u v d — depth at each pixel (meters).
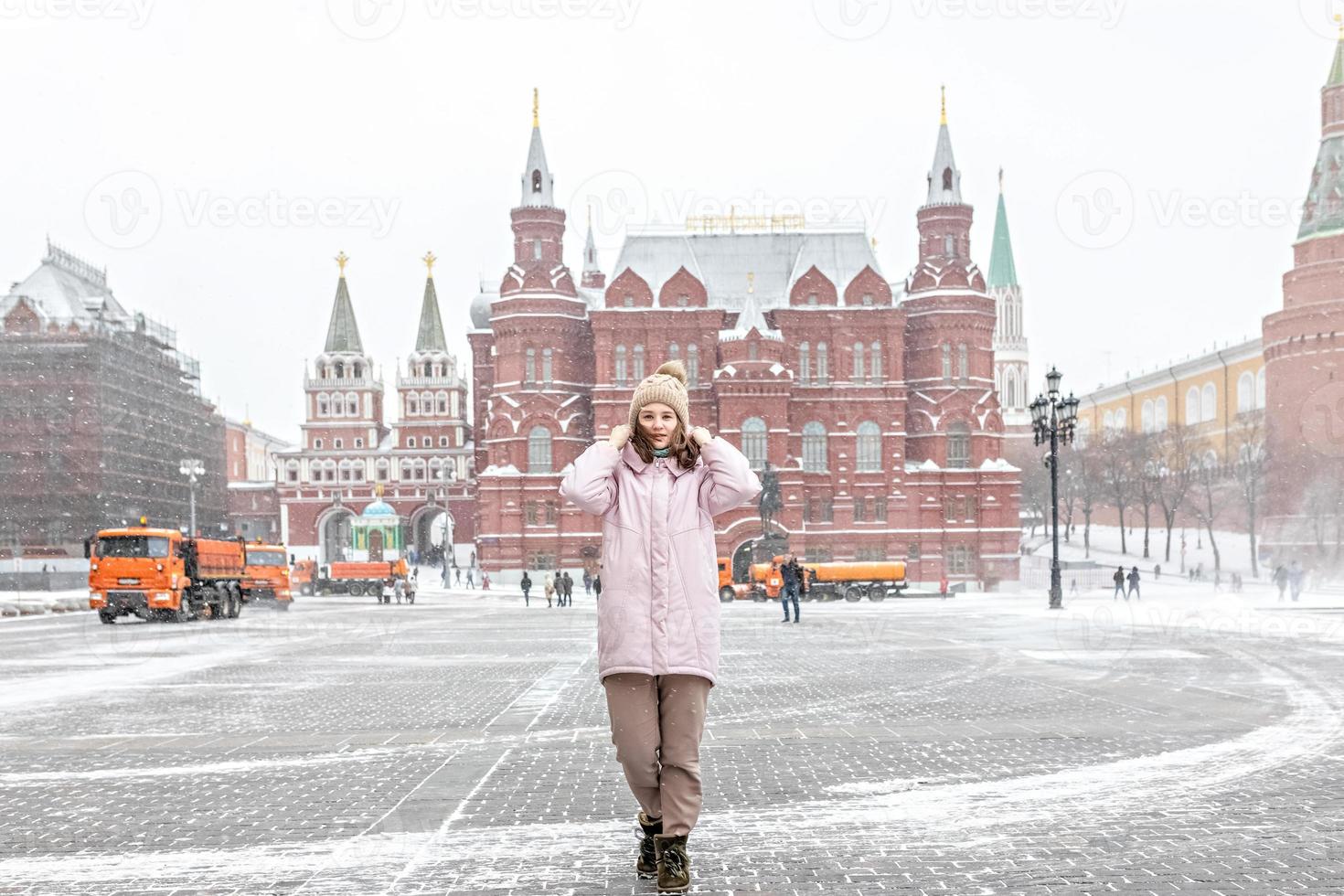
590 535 80.19
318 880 5.27
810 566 53.75
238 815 6.73
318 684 15.20
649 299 82.25
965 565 80.44
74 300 86.50
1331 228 82.62
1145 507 96.50
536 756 8.75
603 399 80.31
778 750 8.86
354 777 7.92
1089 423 138.88
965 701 12.09
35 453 80.06
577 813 6.64
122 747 9.47
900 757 8.43
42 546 79.00
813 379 82.12
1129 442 98.94
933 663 17.41
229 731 10.50
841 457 80.94
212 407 105.56
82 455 80.19
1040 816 6.41
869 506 81.00
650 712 5.10
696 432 5.31
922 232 84.06
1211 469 91.12
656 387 5.27
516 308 81.94
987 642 22.39
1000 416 82.38
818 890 4.98
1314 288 82.81
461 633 29.02
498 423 82.00
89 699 13.38
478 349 101.31
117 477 82.19
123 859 5.70
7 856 5.81
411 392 111.25
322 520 109.94
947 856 5.54
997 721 10.33
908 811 6.57
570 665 18.30
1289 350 82.50
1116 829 6.05
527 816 6.58
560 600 52.50
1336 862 5.34
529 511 80.94
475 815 6.62
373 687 14.76
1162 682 13.65
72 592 63.22
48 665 18.91
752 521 77.31
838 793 7.13
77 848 5.96
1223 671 15.11
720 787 7.35
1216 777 7.47
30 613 42.78
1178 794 6.96
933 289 82.12
